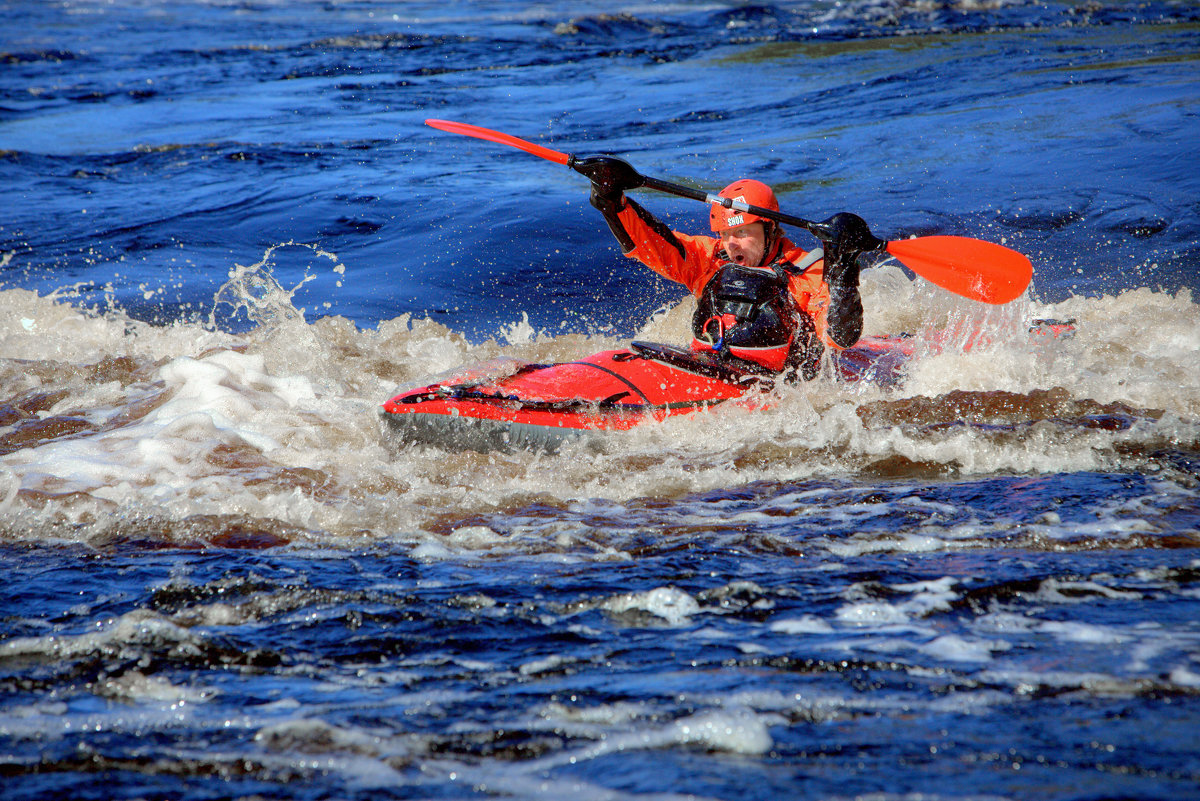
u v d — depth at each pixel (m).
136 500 14.79
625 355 18.64
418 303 29.20
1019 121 47.47
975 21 79.50
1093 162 39.78
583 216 36.97
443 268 32.16
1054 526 12.80
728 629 10.28
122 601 11.38
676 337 26.19
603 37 82.00
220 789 7.57
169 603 11.31
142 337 24.38
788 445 16.69
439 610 10.97
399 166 45.69
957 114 50.03
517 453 17.22
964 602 10.64
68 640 10.30
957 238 19.91
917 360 20.83
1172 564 11.43
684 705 8.69
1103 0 86.12
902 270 28.91
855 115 51.91
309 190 41.53
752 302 18.64
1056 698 8.50
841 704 8.59
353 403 19.55
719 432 17.59
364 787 7.57
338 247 34.81
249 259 33.66
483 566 12.35
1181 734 7.82
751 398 18.23
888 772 7.48
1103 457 15.47
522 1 110.00
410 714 8.70
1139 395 18.33
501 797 7.39
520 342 26.25
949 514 13.49
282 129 53.69
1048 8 83.44
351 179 43.25
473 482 15.92
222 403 18.78
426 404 17.42
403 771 7.79
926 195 37.31
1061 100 50.84
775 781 7.43
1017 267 19.73
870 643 9.77
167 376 20.23
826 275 18.28
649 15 92.50
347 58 75.25
